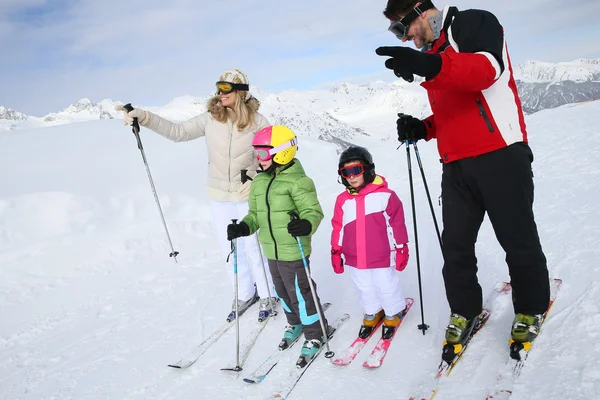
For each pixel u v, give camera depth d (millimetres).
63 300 4809
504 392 2148
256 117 3609
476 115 2234
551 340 2422
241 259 3859
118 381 3123
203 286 4848
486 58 1942
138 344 3668
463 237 2475
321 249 5445
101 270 5570
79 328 4121
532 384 2139
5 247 5816
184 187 7852
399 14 2227
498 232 2348
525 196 2256
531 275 2348
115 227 6605
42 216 6371
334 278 4355
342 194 3090
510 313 2814
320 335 3027
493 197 2279
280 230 2926
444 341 2703
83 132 10375
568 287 2988
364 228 2951
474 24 2057
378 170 10383
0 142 9625
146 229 6605
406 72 1833
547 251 3773
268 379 2832
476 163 2291
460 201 2434
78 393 3025
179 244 6355
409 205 6750
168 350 3500
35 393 3084
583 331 2426
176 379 3047
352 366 2781
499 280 3475
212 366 3129
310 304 2975
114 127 10836
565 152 8039
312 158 10906
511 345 2379
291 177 2936
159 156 8961
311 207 2883
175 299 4574
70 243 6023
